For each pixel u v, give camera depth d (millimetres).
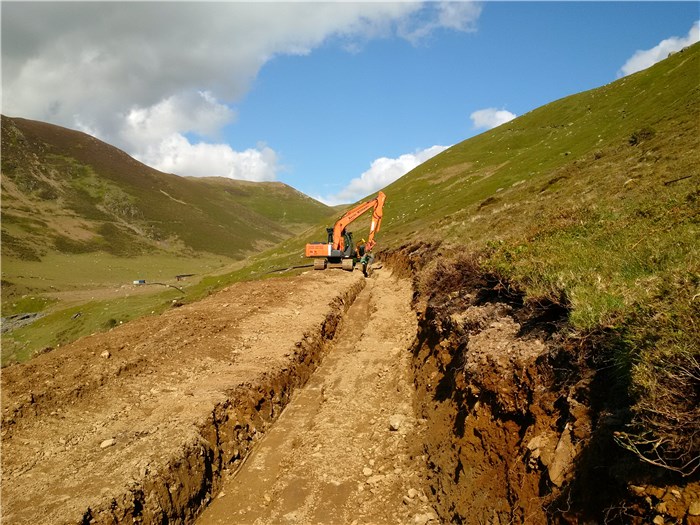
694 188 9773
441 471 6844
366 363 13570
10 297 75875
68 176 174500
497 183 46375
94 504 5461
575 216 11781
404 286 23875
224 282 51250
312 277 25234
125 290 80125
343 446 8883
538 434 5141
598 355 4941
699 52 45062
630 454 3715
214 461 7613
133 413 8039
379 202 32500
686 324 3969
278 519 6836
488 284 9602
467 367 7027
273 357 11445
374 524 6582
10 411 7527
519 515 4746
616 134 40562
